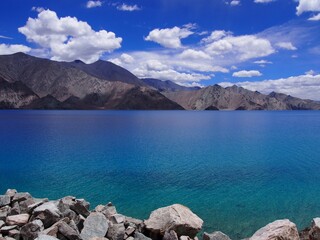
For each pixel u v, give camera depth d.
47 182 40.00
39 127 134.88
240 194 34.97
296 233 15.27
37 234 17.28
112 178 42.19
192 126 151.75
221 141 86.88
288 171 47.41
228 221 27.05
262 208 30.38
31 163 52.78
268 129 134.00
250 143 82.75
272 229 14.98
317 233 15.85
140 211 29.69
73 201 21.52
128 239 18.44
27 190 36.59
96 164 52.25
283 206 30.94
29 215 19.77
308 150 70.25
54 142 81.44
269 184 39.44
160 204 31.58
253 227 25.83
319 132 117.69
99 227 18.62
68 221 18.64
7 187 37.88
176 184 39.22
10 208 21.66
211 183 39.66
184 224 18.39
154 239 18.80
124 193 35.22
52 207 19.52
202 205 31.23
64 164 51.97
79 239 17.34
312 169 49.19
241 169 49.03
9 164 51.81
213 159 57.78
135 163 53.28
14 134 102.50
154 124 165.00
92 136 97.38
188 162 54.75
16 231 17.97
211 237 18.39
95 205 31.36
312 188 37.56
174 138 93.94
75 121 186.50
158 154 63.25
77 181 40.50
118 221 20.00
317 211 29.56
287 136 102.25
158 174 44.84
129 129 128.88
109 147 73.06
